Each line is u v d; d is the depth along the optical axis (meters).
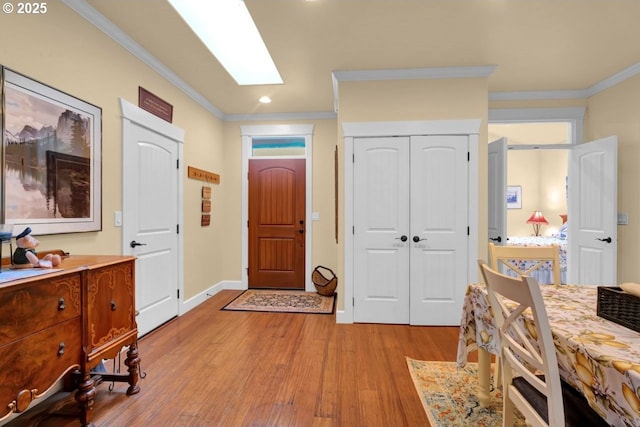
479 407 1.76
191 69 3.03
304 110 4.26
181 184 3.31
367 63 2.88
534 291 0.96
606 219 3.16
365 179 3.10
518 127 5.65
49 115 1.84
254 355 2.38
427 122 3.02
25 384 1.25
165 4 2.11
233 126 4.47
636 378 0.78
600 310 1.24
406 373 2.12
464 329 1.80
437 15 2.19
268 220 4.47
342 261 3.12
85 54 2.11
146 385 1.97
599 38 2.48
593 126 3.49
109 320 1.69
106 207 2.30
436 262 3.04
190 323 3.07
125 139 2.47
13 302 1.21
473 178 2.99
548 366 0.96
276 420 1.65
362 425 1.62
